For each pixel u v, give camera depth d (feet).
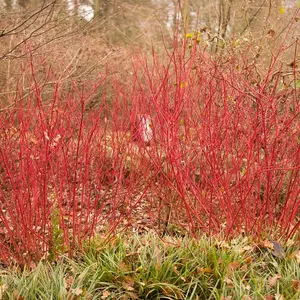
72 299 10.76
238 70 15.61
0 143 13.88
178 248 12.71
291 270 11.82
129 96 18.03
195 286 11.27
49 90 20.58
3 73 23.34
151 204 16.80
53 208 14.15
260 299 10.90
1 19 22.48
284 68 18.42
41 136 12.98
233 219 13.25
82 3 24.34
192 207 14.42
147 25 39.19
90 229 13.89
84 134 15.75
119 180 14.49
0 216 12.84
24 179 12.44
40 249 12.85
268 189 13.35
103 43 34.65
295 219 14.96
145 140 15.74
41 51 22.84
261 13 24.48
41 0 25.57
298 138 15.21
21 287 11.08
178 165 13.15
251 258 12.30
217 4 29.73
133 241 13.55
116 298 11.28
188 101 13.96
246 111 14.46
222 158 14.92
